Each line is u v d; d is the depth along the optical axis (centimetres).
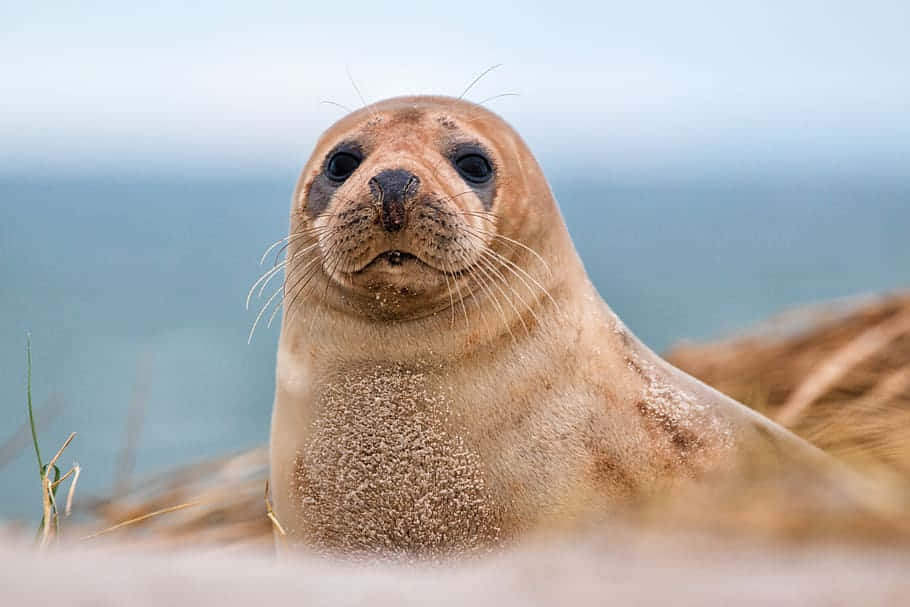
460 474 1123
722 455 1135
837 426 1319
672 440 1138
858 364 1487
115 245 17962
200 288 11019
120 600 449
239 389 5566
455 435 1123
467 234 1107
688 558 502
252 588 467
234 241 18562
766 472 796
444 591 465
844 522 575
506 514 1122
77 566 497
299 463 1155
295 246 1222
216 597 454
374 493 1134
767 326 1819
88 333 7862
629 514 666
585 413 1136
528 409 1128
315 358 1162
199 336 7606
